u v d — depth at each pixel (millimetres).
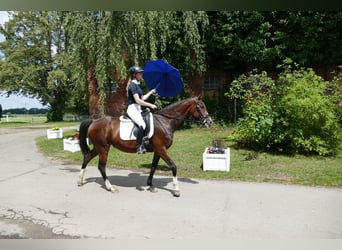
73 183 6855
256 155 9008
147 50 13180
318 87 9320
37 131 21938
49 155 10719
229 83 18156
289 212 4988
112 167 8555
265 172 7535
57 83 37969
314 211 5027
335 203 5426
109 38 11414
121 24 11734
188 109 6121
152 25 12211
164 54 16672
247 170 7723
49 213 4965
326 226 4434
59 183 6855
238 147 10406
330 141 9453
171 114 6086
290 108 9000
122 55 12508
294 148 9383
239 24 16359
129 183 6852
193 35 14578
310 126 9258
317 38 15891
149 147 5953
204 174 7516
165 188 6422
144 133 5828
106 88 13695
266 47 16844
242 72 17891
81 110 42219
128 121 6078
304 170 7605
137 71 5844
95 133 6211
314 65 16562
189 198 5727
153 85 6938
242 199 5656
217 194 5973
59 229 4344
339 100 9680
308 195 5883
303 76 9852
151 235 4148
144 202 5496
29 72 36844
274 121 9352
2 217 4801
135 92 5820
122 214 4902
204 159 7848
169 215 4855
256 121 9492
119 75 13281
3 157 10469
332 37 15508
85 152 6629
